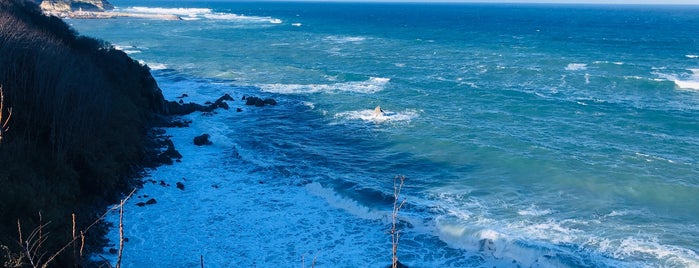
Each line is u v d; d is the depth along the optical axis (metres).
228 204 30.36
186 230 27.30
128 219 28.03
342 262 24.56
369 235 27.12
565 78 66.75
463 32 139.75
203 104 53.31
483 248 25.44
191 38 115.56
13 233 20.61
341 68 75.69
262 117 48.94
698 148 39.38
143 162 35.75
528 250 24.47
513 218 28.11
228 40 112.69
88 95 32.94
